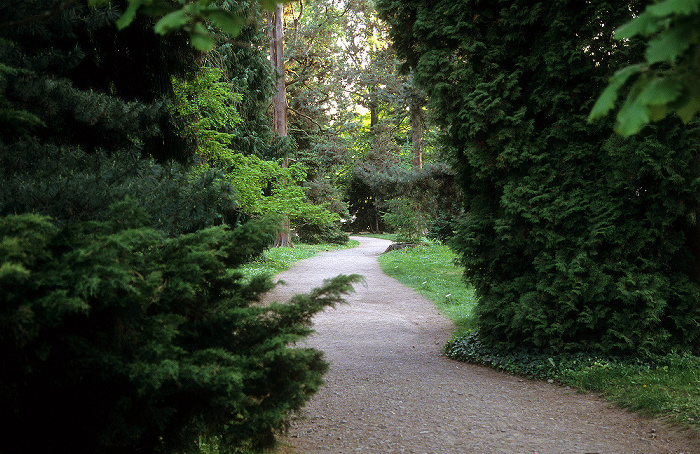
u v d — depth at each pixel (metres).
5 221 2.31
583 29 6.54
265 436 3.20
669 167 6.12
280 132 26.23
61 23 4.61
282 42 26.20
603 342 6.51
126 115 5.21
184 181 4.68
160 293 2.88
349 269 19.48
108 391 2.63
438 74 7.24
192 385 2.63
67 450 2.59
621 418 4.86
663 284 6.38
